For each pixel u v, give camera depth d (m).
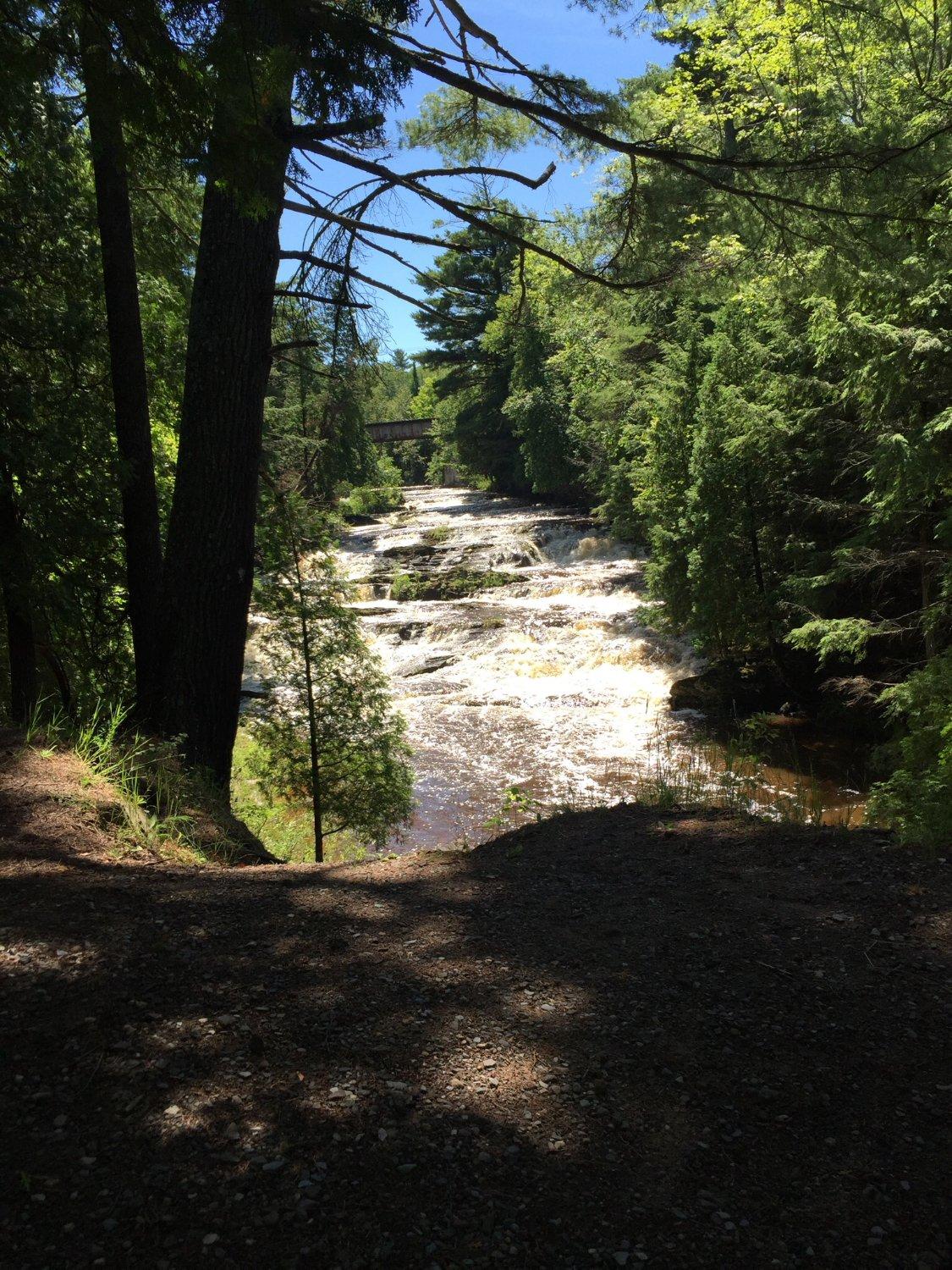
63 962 2.85
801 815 4.97
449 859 4.31
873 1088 2.37
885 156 5.93
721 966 3.00
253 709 9.76
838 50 12.35
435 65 5.08
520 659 22.22
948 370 10.99
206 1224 1.81
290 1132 2.11
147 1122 2.11
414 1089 2.31
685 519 18.28
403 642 24.73
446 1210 1.90
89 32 3.93
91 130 4.42
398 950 3.11
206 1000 2.68
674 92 14.53
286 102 4.48
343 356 7.40
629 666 21.38
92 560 7.45
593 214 6.74
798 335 16.06
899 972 2.94
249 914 3.40
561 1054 2.49
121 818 4.75
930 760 6.09
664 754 15.09
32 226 7.61
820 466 15.88
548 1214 1.91
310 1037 2.52
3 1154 1.98
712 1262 1.80
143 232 9.37
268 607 9.29
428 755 15.92
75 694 7.91
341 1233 1.81
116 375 7.36
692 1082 2.39
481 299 10.80
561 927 3.34
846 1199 1.99
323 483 9.44
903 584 14.96
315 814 9.45
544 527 36.72
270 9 3.96
